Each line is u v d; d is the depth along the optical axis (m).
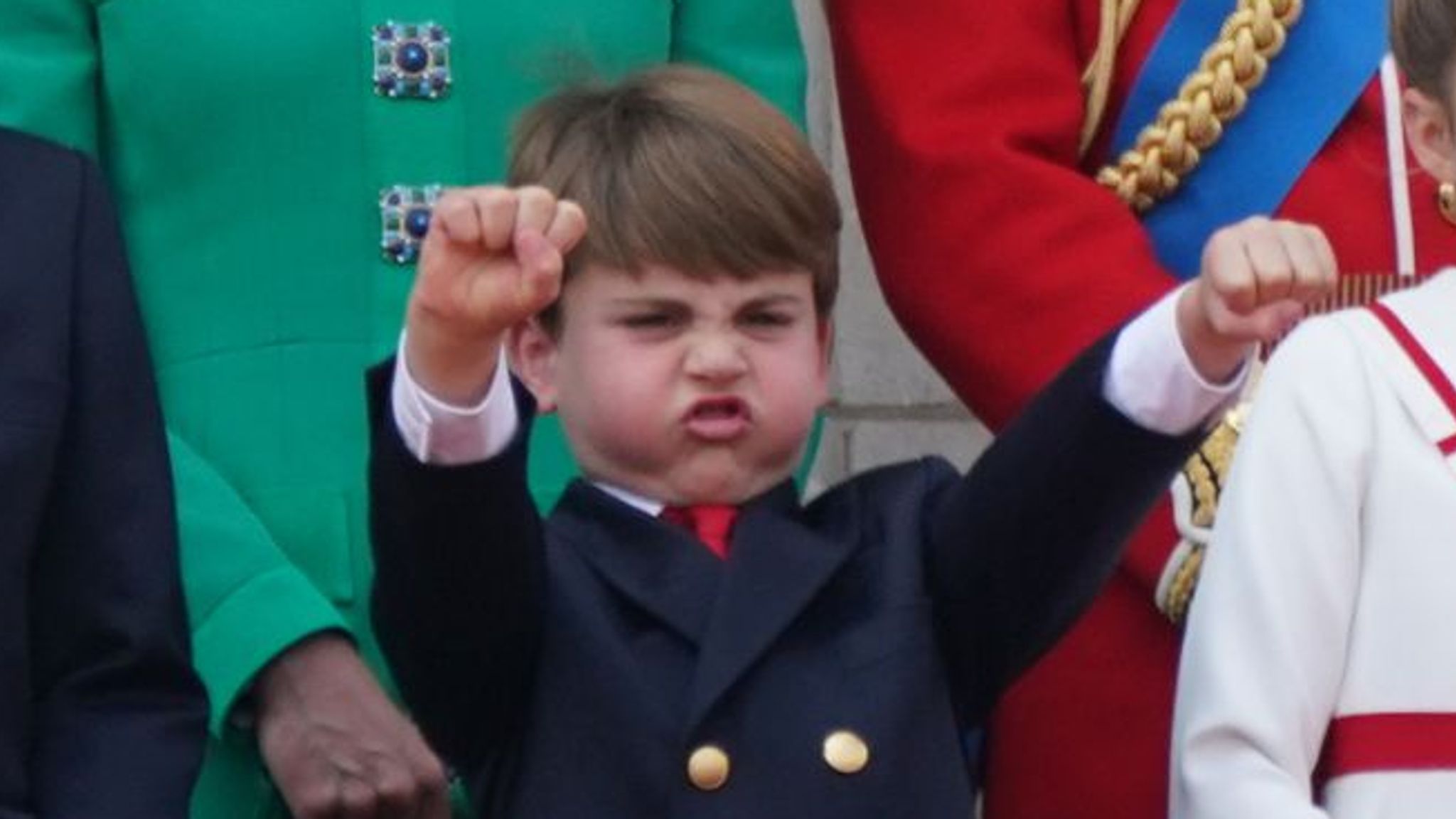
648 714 15.31
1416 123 16.77
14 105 17.59
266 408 17.47
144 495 15.72
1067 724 17.83
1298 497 15.59
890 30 18.50
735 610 15.42
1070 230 17.95
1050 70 18.36
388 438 14.92
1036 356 17.78
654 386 15.80
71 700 15.57
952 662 15.66
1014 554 15.36
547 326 16.12
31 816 15.33
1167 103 18.28
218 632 16.55
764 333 15.97
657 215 15.79
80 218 15.85
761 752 15.27
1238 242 14.56
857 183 18.61
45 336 15.59
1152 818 17.70
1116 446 15.05
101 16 17.81
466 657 15.36
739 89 16.38
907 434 22.64
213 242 17.66
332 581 17.31
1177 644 17.67
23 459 15.39
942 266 18.06
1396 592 15.48
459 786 16.73
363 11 17.73
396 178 17.67
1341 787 15.48
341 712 16.12
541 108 16.39
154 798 15.38
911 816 15.29
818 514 15.94
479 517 15.01
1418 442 15.59
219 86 17.64
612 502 15.73
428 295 14.51
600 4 18.06
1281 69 18.27
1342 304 17.98
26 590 15.48
